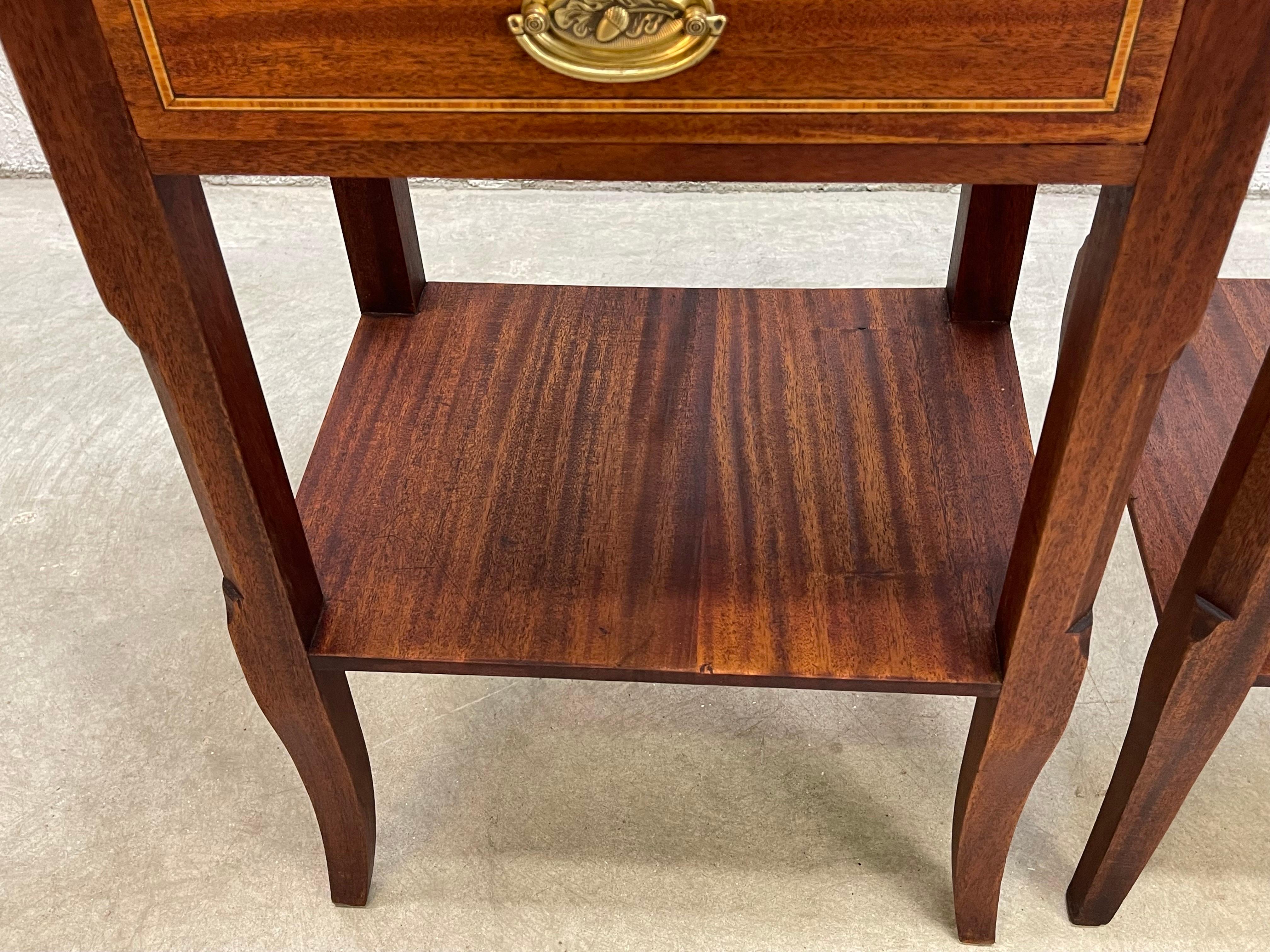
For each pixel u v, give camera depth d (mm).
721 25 457
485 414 910
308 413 1400
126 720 1077
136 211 531
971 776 787
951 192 1774
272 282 1616
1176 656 703
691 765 1029
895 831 978
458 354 970
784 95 489
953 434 879
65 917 932
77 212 530
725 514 819
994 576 766
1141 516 815
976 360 949
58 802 1013
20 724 1074
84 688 1105
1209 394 905
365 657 733
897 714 1066
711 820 989
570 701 1085
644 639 735
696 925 919
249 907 938
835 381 931
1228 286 1008
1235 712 722
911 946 903
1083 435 571
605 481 848
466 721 1072
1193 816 973
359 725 867
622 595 763
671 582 771
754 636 732
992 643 721
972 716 918
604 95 493
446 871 961
